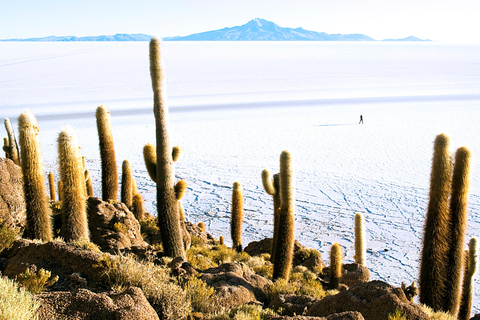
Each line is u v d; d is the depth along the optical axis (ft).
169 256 33.88
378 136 169.48
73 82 400.06
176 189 34.01
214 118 211.00
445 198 27.68
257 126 190.49
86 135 164.96
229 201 93.40
